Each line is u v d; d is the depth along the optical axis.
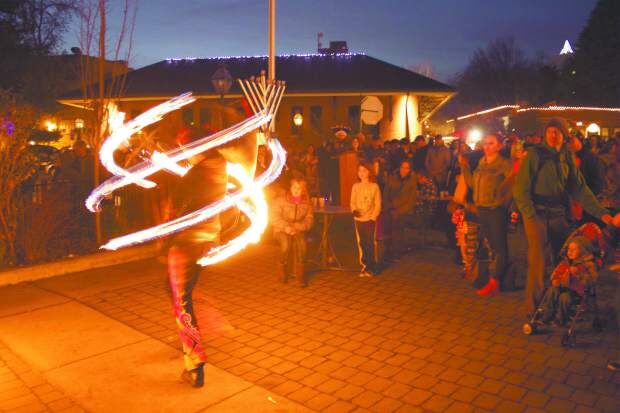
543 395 4.41
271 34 13.45
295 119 24.62
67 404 4.55
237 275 8.01
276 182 10.22
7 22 29.89
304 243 7.52
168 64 30.06
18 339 5.77
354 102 25.72
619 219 5.55
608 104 40.12
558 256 5.97
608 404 4.25
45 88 31.44
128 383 4.76
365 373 4.87
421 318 6.21
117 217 9.87
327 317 6.30
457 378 4.73
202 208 4.68
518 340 5.53
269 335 5.79
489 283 6.99
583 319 5.64
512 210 7.84
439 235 10.89
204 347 5.50
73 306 6.75
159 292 7.28
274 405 4.32
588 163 7.85
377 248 8.53
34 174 9.85
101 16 9.77
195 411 4.27
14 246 8.60
